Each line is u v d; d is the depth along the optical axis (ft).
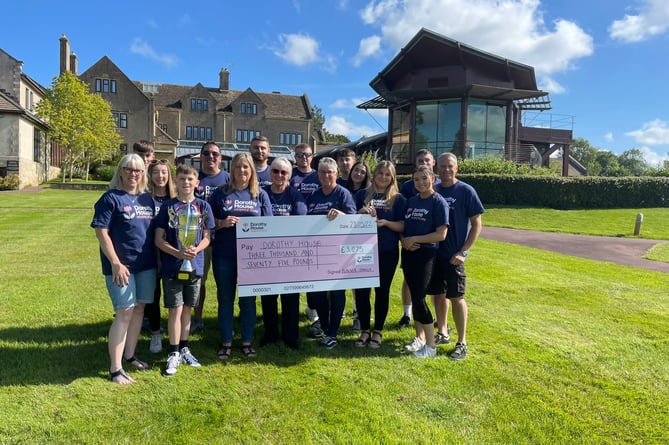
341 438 9.89
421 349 14.96
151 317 14.66
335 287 15.11
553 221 61.05
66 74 113.29
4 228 42.29
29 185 101.19
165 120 176.35
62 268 25.64
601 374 13.50
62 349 14.35
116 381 12.28
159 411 10.84
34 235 38.19
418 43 86.02
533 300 21.62
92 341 15.11
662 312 19.93
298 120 189.47
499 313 19.43
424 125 89.30
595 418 11.04
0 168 94.48
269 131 186.91
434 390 12.32
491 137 87.71
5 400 11.09
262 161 17.78
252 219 14.35
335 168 15.48
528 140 96.99
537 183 71.46
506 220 61.98
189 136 179.01
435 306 16.30
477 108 86.38
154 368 13.38
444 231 14.12
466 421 10.77
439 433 10.18
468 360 14.42
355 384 12.59
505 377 13.15
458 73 86.63
